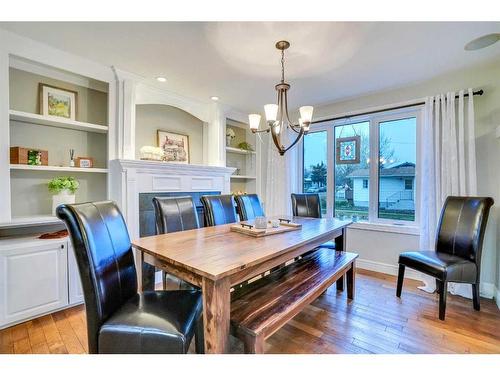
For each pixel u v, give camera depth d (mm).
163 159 3529
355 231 3611
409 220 3256
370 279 3102
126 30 2018
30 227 2463
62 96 2660
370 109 3457
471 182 2629
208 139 4020
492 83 2602
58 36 2119
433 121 2898
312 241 2064
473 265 2252
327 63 2537
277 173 4312
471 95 2629
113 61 2553
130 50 2328
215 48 2270
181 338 1177
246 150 4598
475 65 2600
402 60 2479
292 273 2078
